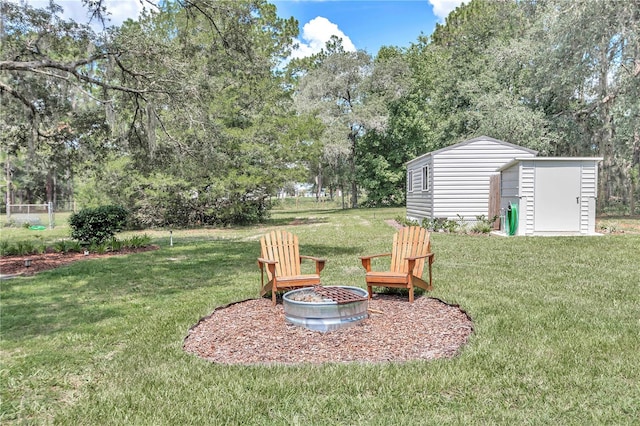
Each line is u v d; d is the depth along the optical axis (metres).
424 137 34.44
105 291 6.93
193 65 10.96
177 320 5.12
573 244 10.84
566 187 12.91
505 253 9.79
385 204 37.81
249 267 8.93
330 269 8.30
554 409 2.89
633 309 5.21
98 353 4.17
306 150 22.03
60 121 11.59
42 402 3.18
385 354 3.93
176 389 3.29
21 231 20.50
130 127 11.08
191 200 20.42
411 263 5.59
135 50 9.75
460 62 28.45
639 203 23.81
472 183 15.80
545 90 21.14
